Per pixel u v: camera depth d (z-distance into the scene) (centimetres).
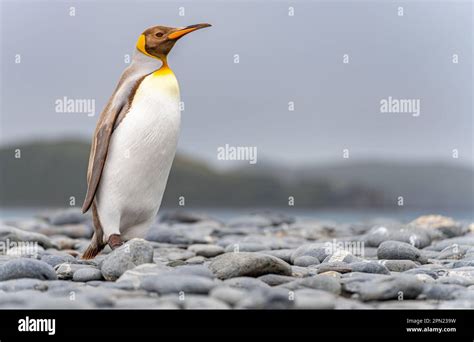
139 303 764
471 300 775
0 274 796
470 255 870
